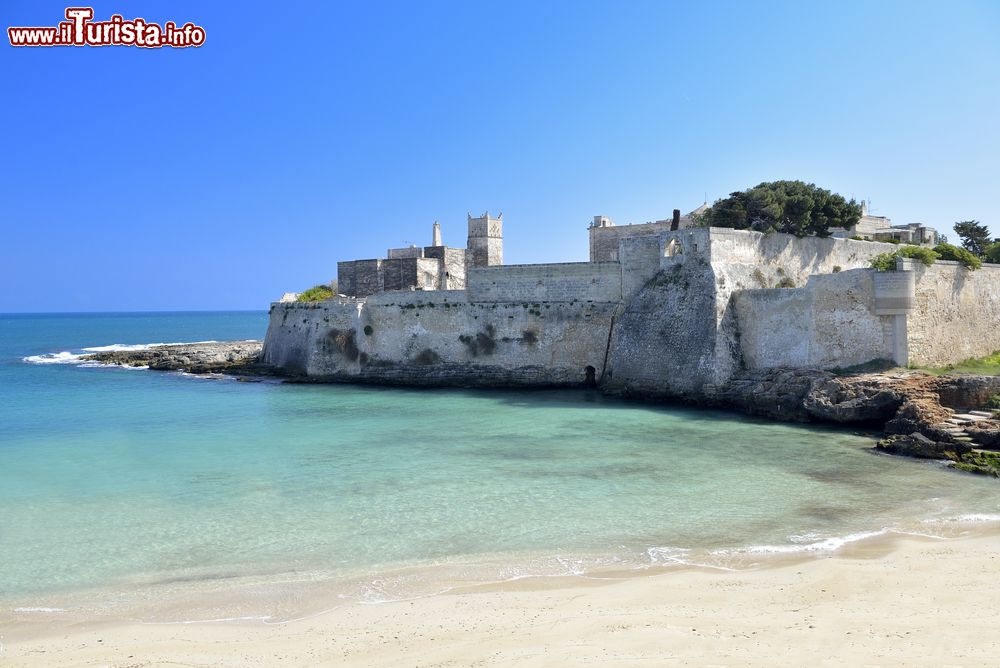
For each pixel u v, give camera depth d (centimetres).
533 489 2516
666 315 4466
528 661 1277
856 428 3497
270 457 3064
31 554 1933
